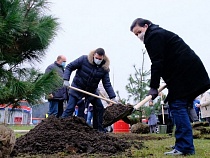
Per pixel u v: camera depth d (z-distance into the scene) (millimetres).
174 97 3514
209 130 7348
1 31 2418
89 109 8570
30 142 3844
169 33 3664
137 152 3754
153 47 3570
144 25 3793
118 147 3926
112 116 3746
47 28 2770
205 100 8281
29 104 2752
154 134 8305
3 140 2562
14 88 2555
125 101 10609
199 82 3492
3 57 2660
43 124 4324
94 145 3881
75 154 3627
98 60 5812
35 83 2689
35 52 2924
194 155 3492
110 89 6082
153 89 3605
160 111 10000
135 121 10281
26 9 2791
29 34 2775
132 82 10719
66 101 6984
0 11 2531
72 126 4367
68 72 5844
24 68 2867
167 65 3594
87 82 5914
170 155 3516
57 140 3912
